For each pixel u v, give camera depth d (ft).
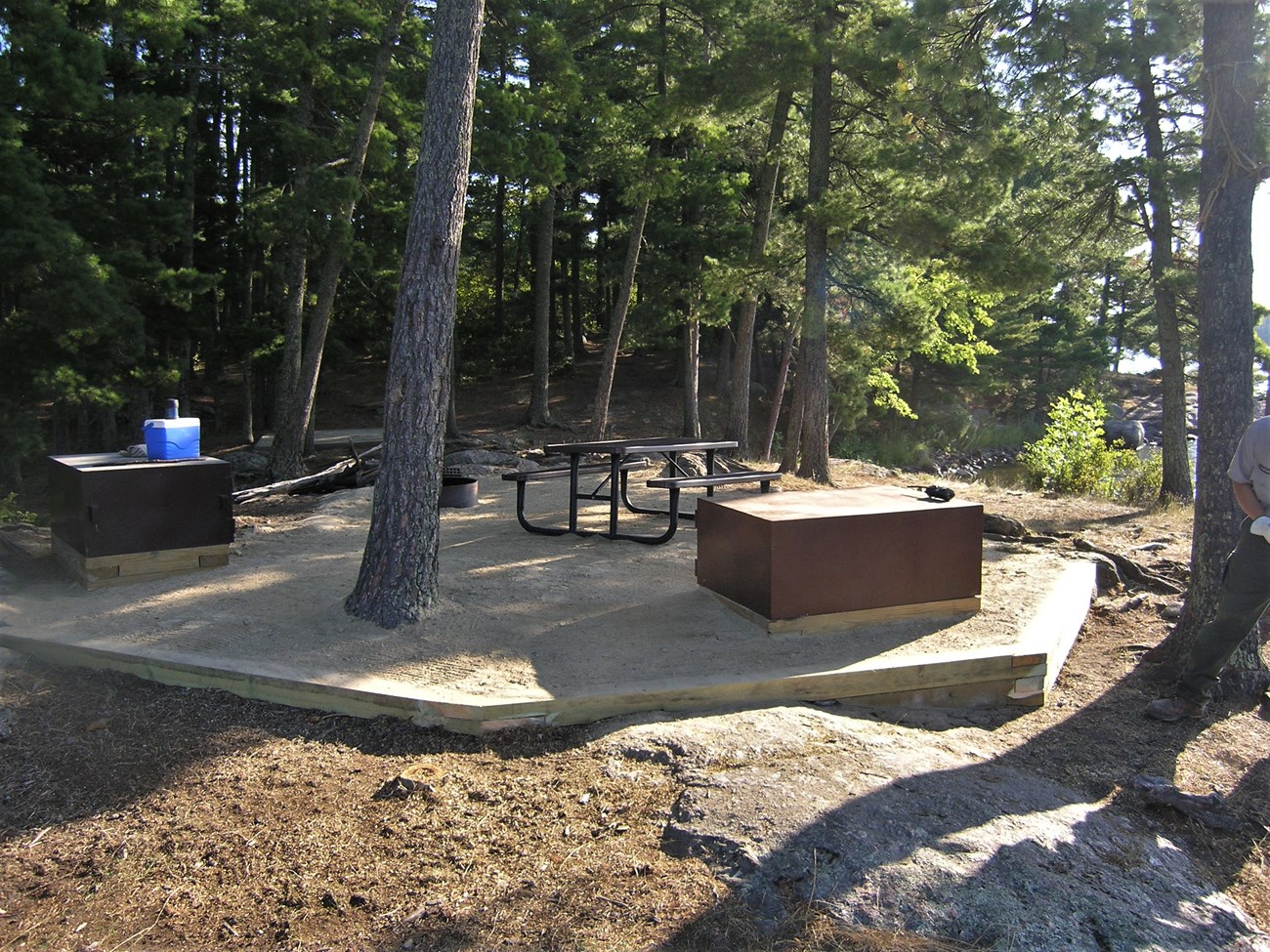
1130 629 21.02
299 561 22.65
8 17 43.16
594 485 38.78
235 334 69.41
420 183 17.30
